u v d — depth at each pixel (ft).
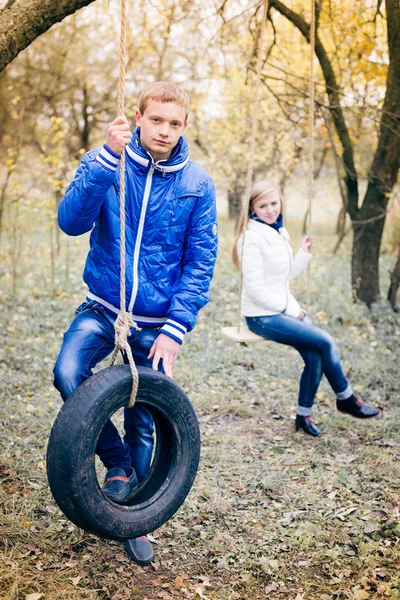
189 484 8.38
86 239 40.55
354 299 25.72
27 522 9.66
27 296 25.55
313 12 12.86
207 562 9.29
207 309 24.79
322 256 38.83
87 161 7.62
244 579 8.86
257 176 45.34
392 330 22.40
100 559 9.11
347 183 25.50
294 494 11.28
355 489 11.40
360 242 25.39
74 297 25.96
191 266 8.42
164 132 7.68
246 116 35.88
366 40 21.68
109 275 8.10
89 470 7.29
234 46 27.45
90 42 41.37
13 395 15.31
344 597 8.49
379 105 24.12
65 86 44.55
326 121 23.03
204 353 19.34
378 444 13.58
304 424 14.01
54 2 10.10
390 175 24.44
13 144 36.27
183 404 8.11
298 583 8.83
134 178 7.91
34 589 8.24
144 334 8.46
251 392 16.71
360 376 17.67
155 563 9.14
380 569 8.98
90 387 7.34
